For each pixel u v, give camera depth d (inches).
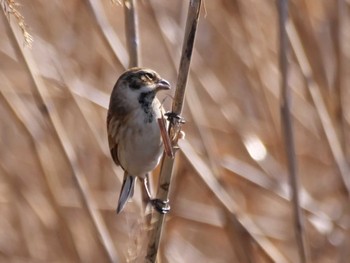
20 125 431.2
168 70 511.8
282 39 351.9
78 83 448.8
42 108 382.3
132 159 302.8
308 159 518.0
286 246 488.7
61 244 443.5
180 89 269.6
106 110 450.9
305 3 436.5
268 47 475.8
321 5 454.6
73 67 463.8
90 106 458.6
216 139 487.5
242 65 472.7
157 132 299.7
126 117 300.7
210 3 474.6
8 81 448.5
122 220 462.6
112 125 305.7
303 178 515.5
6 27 370.0
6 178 471.5
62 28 470.9
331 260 443.8
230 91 481.1
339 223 437.4
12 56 451.5
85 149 462.9
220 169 442.9
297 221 359.9
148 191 303.6
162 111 302.8
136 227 286.4
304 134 520.4
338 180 429.4
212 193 403.5
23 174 472.7
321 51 436.1
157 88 303.0
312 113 452.1
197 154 425.7
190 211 472.1
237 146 487.5
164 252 415.5
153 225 283.9
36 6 466.3
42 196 463.2
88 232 450.0
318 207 476.7
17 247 468.1
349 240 429.4
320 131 424.5
